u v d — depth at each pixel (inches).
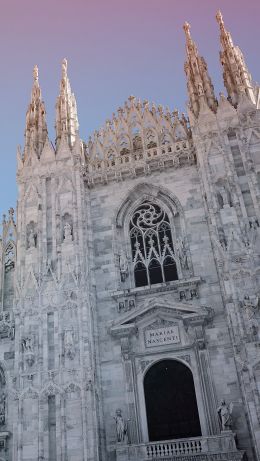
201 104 1545.3
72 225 1478.8
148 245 1472.7
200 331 1263.5
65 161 1587.1
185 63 1705.2
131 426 1216.2
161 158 1546.5
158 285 1350.9
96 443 1168.8
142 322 1325.0
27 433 1209.4
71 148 1617.9
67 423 1197.1
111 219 1517.0
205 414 1187.3
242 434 1143.6
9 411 1295.5
